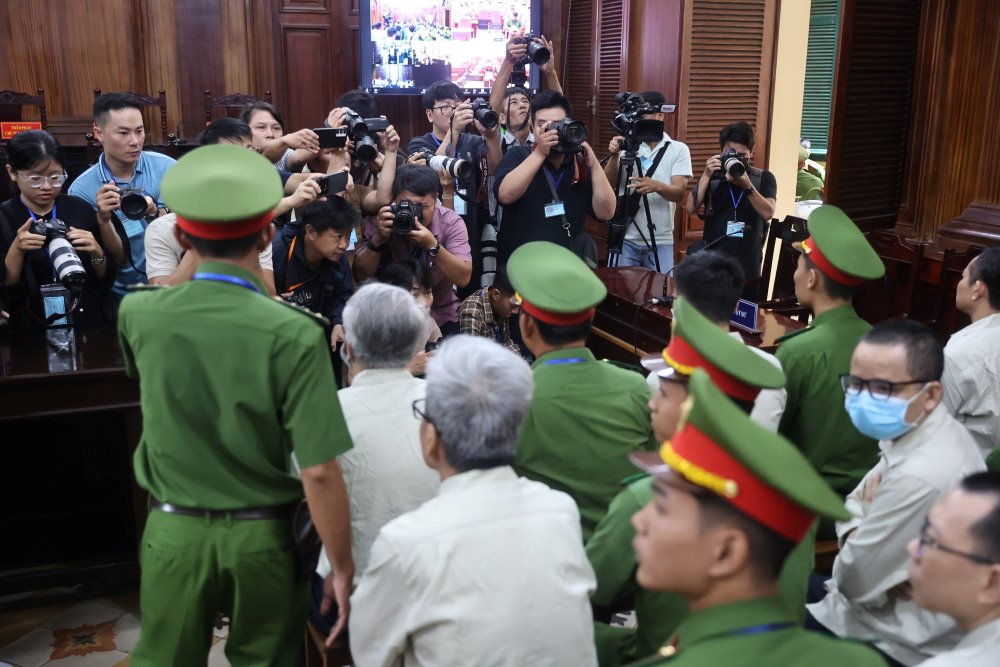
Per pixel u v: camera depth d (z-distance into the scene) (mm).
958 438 1822
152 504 1844
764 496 994
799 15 5766
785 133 5961
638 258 4895
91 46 6055
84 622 2779
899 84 4074
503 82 4652
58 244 2848
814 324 2328
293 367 1686
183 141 5656
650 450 1971
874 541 1783
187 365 1689
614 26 6000
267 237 1774
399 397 1901
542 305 1955
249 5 6414
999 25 3721
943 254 3785
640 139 4379
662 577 1059
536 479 1957
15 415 2523
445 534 1408
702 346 1531
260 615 1812
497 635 1382
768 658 993
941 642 1712
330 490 1712
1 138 5105
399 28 6070
